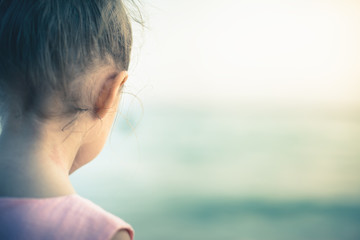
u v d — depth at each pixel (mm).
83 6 529
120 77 554
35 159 499
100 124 576
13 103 512
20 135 508
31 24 499
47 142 512
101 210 490
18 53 496
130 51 619
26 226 446
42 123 511
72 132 534
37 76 496
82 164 606
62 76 504
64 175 518
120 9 586
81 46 521
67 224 457
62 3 515
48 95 506
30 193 474
